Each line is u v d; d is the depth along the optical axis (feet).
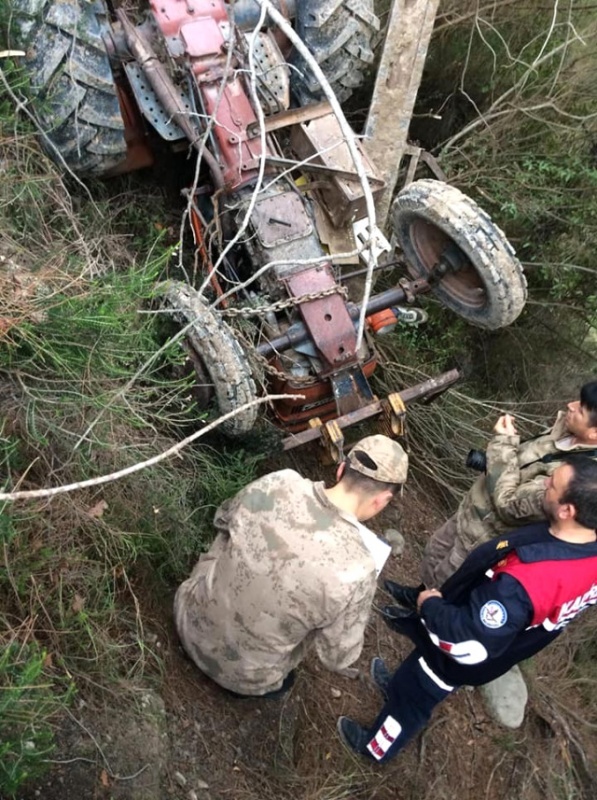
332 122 10.28
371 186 10.21
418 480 13.42
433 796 9.41
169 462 8.43
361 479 6.39
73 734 6.35
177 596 7.48
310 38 10.92
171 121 10.03
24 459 6.81
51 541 6.84
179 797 6.90
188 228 11.15
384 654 10.36
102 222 9.93
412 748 9.75
